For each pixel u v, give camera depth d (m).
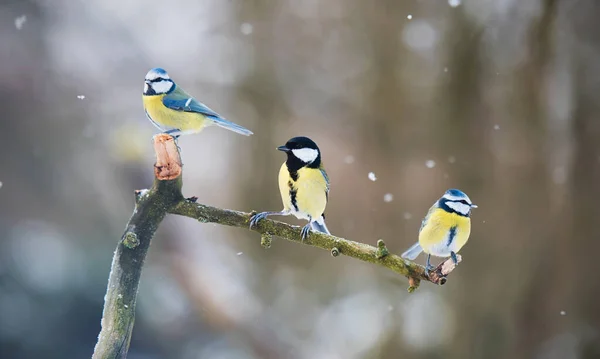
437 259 13.91
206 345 16.38
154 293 16.44
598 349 13.52
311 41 17.22
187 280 16.44
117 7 22.11
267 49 17.59
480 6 14.51
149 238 4.88
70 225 19.67
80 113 21.58
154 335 16.36
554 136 14.23
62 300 16.16
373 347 15.42
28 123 21.36
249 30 17.73
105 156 19.56
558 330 13.69
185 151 20.50
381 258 4.96
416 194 14.85
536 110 14.09
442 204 5.82
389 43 15.26
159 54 21.39
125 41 22.03
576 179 13.94
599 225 13.76
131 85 21.84
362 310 16.31
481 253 13.94
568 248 13.80
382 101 15.38
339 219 15.73
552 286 13.74
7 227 19.77
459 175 14.37
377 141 15.52
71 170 20.80
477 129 14.39
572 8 14.20
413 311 14.99
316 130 17.30
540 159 14.04
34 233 18.95
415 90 15.07
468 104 14.44
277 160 17.59
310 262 17.48
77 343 15.85
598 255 13.69
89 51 22.27
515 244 13.84
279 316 17.02
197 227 17.14
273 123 17.72
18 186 20.61
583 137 14.01
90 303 16.28
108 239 18.47
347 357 15.55
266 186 17.66
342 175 15.95
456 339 14.02
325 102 17.28
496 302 13.78
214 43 19.12
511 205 14.02
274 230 5.13
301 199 6.28
